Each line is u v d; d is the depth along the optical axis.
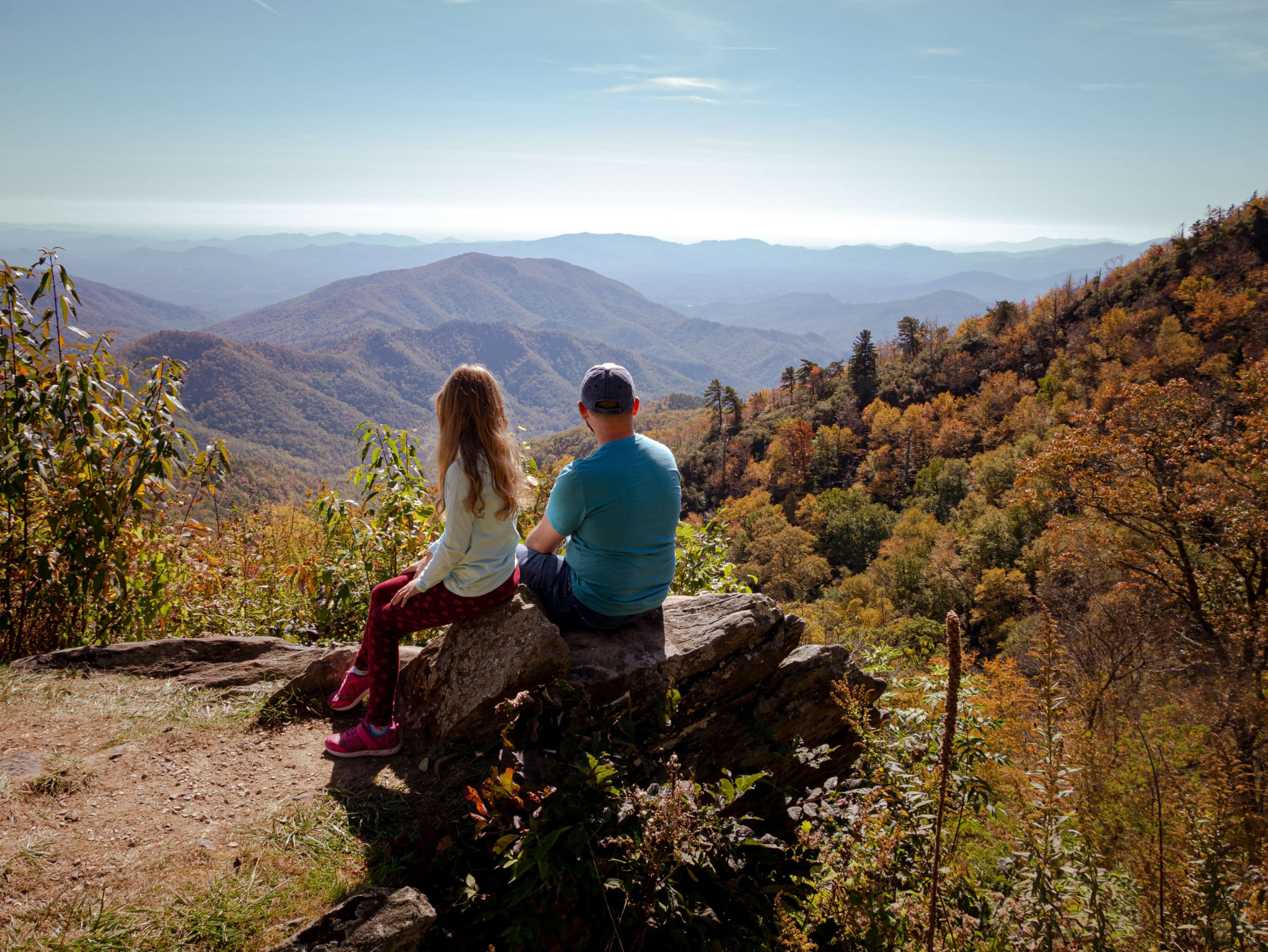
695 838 2.42
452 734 3.13
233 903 2.29
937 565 57.09
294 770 3.14
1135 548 17.39
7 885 2.27
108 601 5.13
